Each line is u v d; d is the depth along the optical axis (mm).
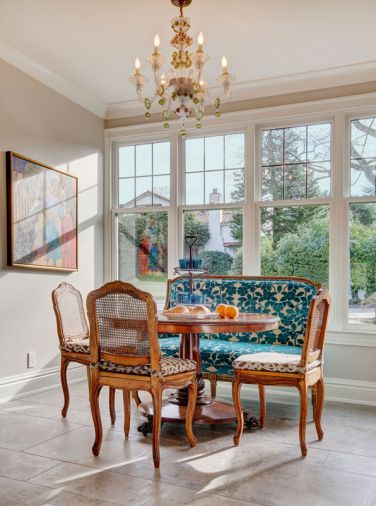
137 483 2152
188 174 4566
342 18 3129
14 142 3658
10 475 2229
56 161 4145
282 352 3357
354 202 3926
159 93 2734
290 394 3879
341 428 3031
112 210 4848
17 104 3695
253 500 1995
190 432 2621
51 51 3631
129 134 4746
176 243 4523
